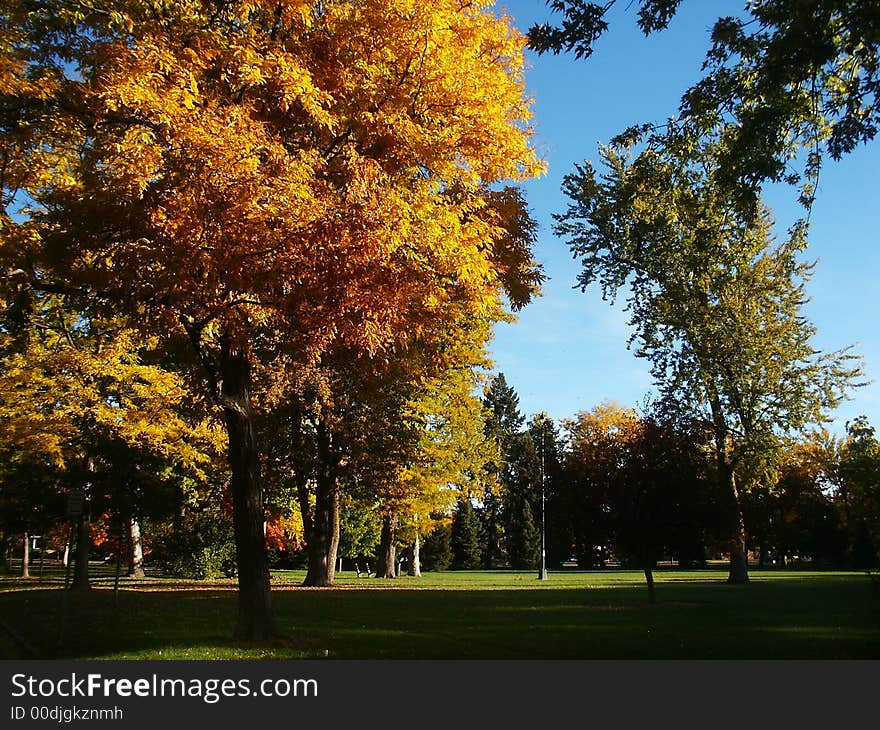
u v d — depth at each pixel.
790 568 57.47
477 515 93.25
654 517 21.19
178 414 27.67
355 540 56.19
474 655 10.58
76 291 12.09
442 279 12.43
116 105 9.71
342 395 28.72
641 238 29.84
